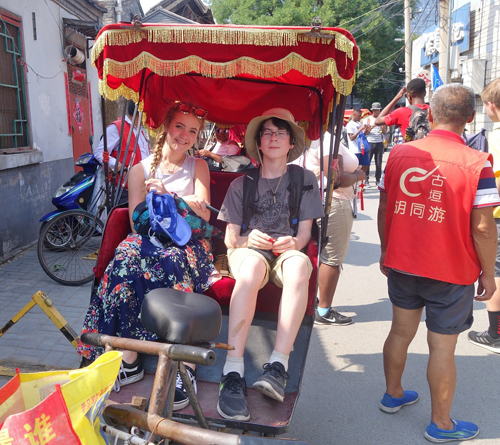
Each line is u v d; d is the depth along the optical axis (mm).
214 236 3369
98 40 2885
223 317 3059
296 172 3129
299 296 2672
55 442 1411
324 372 4016
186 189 3447
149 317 1872
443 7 15094
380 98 37062
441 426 3154
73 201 5945
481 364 4148
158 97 3865
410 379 3898
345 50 2730
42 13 7258
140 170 3428
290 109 3828
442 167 2947
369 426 3326
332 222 4520
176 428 1621
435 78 12734
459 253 2941
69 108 8281
